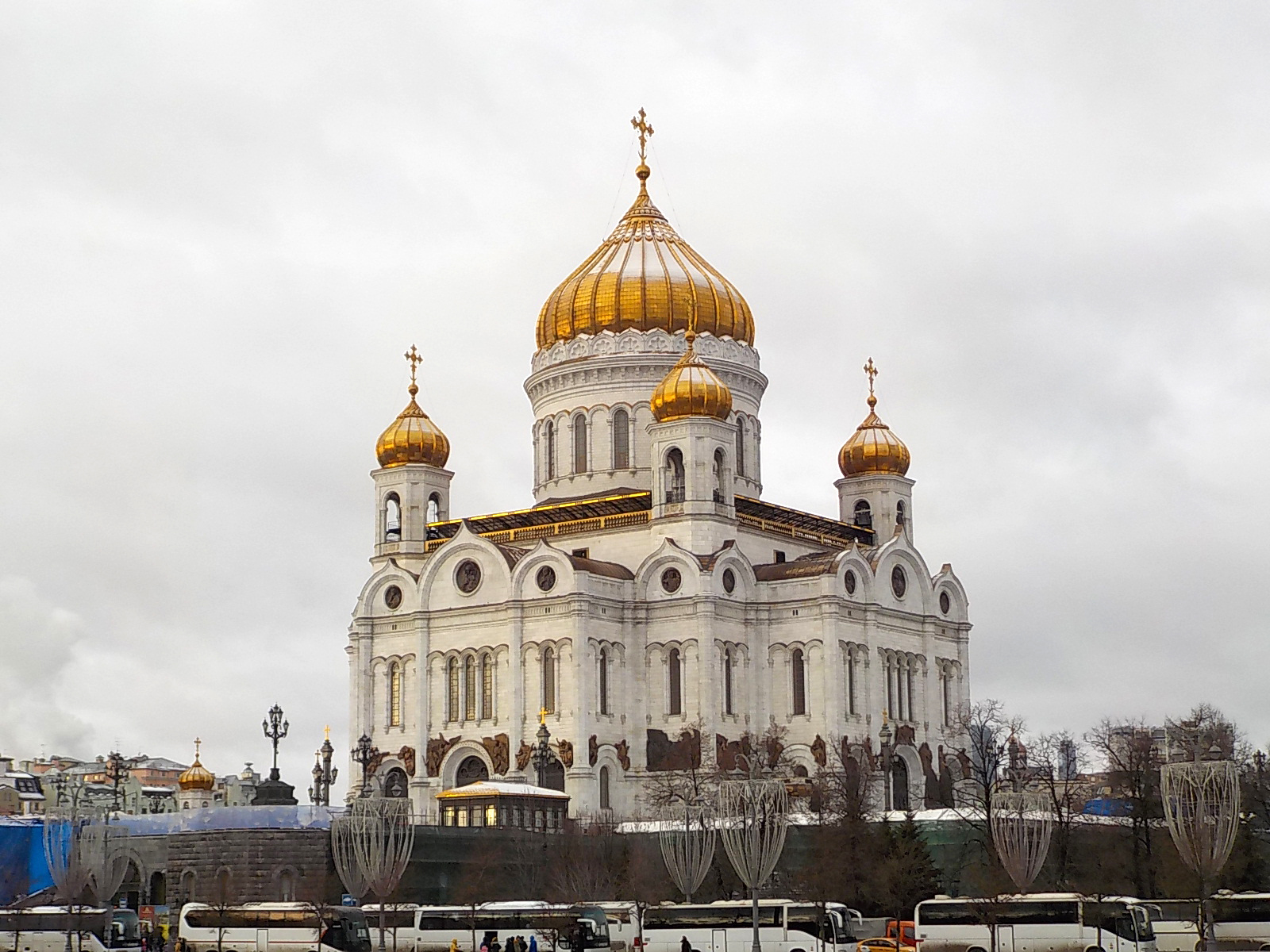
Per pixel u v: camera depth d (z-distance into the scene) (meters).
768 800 128.25
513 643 182.00
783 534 192.50
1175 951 128.62
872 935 135.12
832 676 178.50
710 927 129.75
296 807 157.12
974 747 196.75
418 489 196.75
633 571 186.12
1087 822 156.38
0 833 158.75
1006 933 121.81
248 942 135.00
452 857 151.62
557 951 129.88
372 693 191.88
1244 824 141.00
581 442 197.50
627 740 180.88
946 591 196.38
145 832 155.75
